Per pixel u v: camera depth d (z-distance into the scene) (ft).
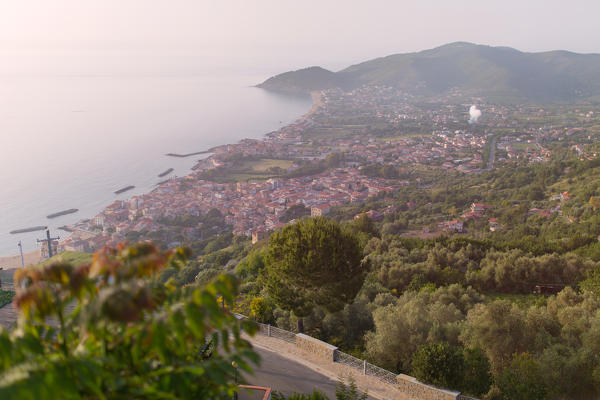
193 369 11.77
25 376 8.96
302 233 65.77
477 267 126.11
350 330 69.87
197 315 11.03
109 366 12.20
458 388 51.26
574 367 52.08
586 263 113.60
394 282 103.35
